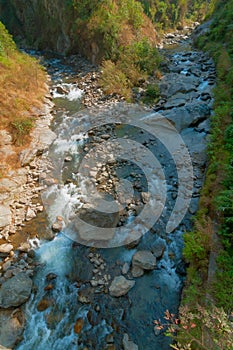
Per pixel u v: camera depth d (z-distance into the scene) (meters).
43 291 3.97
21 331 3.51
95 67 12.04
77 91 10.16
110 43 11.42
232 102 7.14
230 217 3.78
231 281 3.27
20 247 4.55
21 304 3.78
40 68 11.52
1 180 5.85
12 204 5.39
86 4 12.60
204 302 3.21
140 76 10.01
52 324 3.61
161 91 9.24
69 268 4.28
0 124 7.13
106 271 4.21
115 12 12.27
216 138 6.18
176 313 3.60
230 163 4.96
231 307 3.02
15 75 9.06
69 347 3.39
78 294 3.93
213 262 3.60
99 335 3.48
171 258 4.31
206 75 10.05
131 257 4.38
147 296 3.86
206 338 2.78
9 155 6.50
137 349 3.29
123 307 3.75
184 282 3.91
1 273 4.18
